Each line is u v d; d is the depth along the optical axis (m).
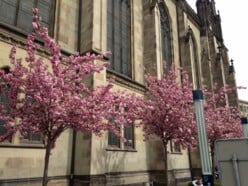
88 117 10.12
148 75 24.69
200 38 47.66
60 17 18.77
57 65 10.50
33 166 14.35
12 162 13.43
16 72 10.14
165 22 36.25
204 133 8.22
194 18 46.38
